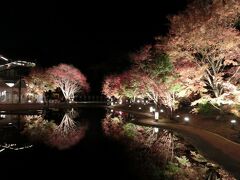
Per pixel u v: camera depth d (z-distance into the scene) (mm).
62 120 31250
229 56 18516
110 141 18703
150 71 29562
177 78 23875
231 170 12172
